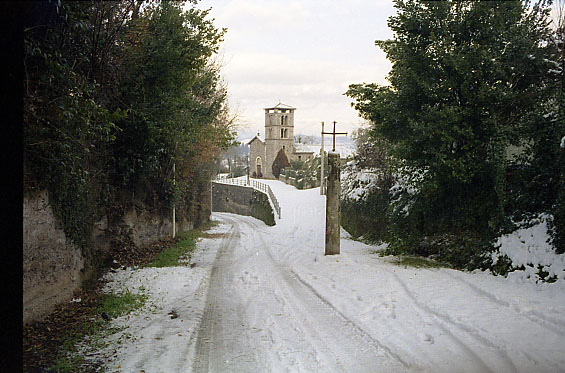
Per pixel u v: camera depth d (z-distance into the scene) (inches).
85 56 421.1
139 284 499.8
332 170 708.0
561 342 290.5
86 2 377.7
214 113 925.8
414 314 374.0
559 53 526.0
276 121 3280.0
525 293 410.9
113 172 609.6
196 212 1362.0
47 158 358.6
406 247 682.2
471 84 537.0
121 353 288.2
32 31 322.3
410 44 565.3
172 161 848.9
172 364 270.5
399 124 605.3
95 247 541.6
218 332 338.6
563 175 482.0
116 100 563.2
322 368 265.7
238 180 2970.0
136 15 507.2
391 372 258.5
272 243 964.6
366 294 450.3
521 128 538.0
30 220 339.0
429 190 601.6
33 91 356.8
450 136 536.7
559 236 463.2
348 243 928.3
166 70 585.0
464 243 588.4
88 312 382.6
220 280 551.5
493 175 542.9
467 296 417.1
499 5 496.4
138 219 735.1
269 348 302.2
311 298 455.2
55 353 284.8
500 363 263.0
